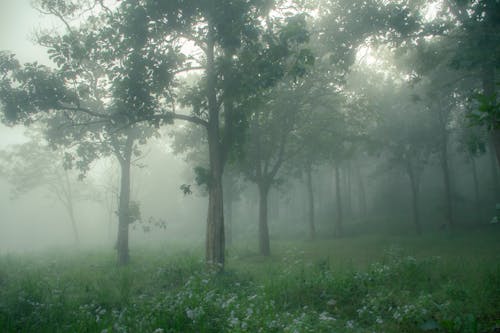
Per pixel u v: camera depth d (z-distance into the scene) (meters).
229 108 14.65
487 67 15.32
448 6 19.02
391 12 16.22
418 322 6.35
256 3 12.77
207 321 6.20
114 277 12.14
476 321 5.86
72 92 13.62
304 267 11.39
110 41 12.81
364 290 8.35
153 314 6.66
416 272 9.60
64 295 9.19
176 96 14.35
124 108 13.84
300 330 5.57
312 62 12.22
